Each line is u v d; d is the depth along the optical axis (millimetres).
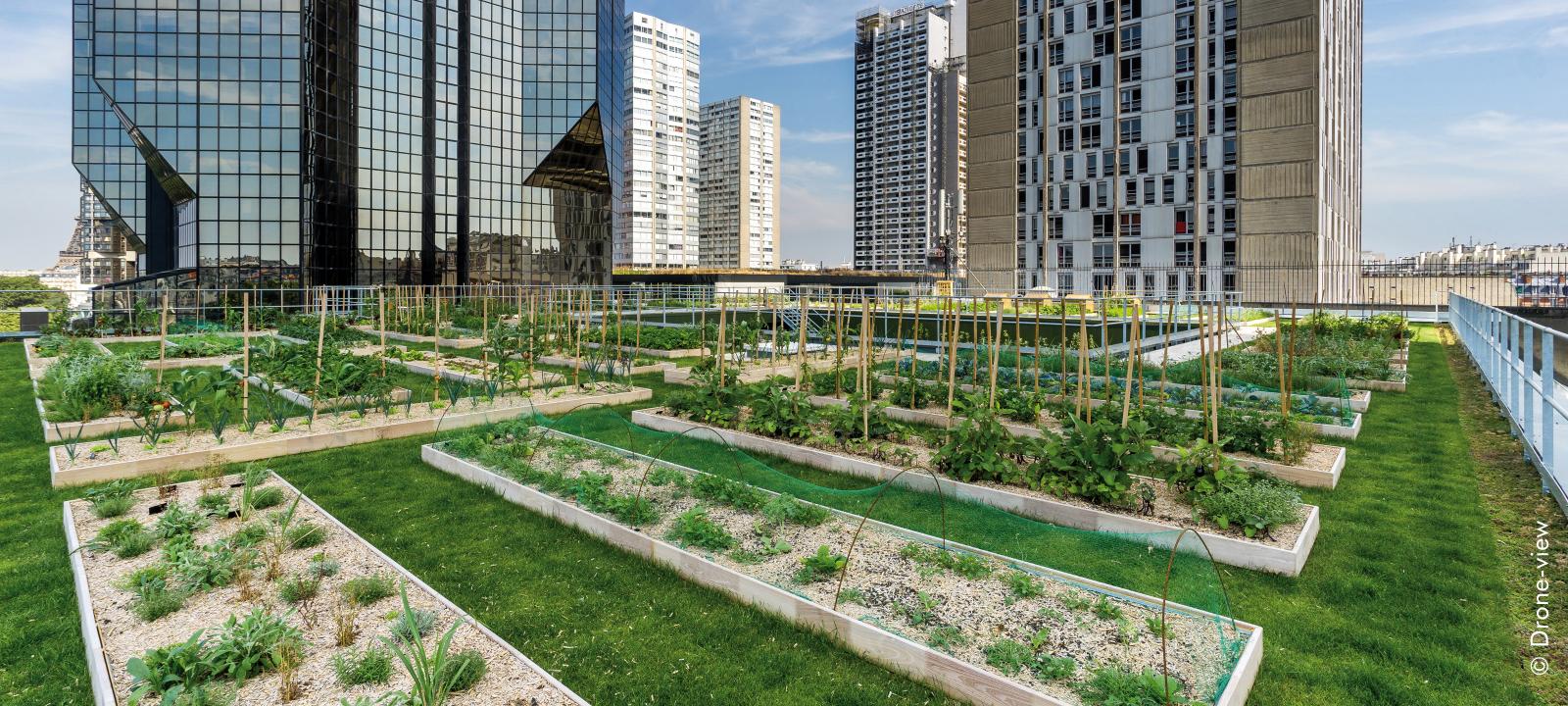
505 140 50844
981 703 3932
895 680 4242
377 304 30875
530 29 51281
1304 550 5703
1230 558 5668
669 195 146750
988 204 57500
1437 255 83500
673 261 148000
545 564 5844
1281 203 45031
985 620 4590
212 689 3732
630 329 22219
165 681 3719
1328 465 7766
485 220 50094
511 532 6520
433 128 47656
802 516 6336
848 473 8211
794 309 27078
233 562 5246
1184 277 44219
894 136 146625
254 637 4031
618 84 60062
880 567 5398
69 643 4543
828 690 4145
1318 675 4199
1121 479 6617
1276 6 44781
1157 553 5777
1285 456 7926
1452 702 3920
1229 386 11906
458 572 5684
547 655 4508
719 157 165250
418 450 9305
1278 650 4465
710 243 167875
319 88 38688
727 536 5824
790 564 5469
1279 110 44938
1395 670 4246
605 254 56062
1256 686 4121
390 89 45781
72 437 9438
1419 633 4617
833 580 5168
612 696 4105
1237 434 8242
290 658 4016
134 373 11141
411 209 47031
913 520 6594
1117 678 3809
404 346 20531
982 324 25922
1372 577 5426
